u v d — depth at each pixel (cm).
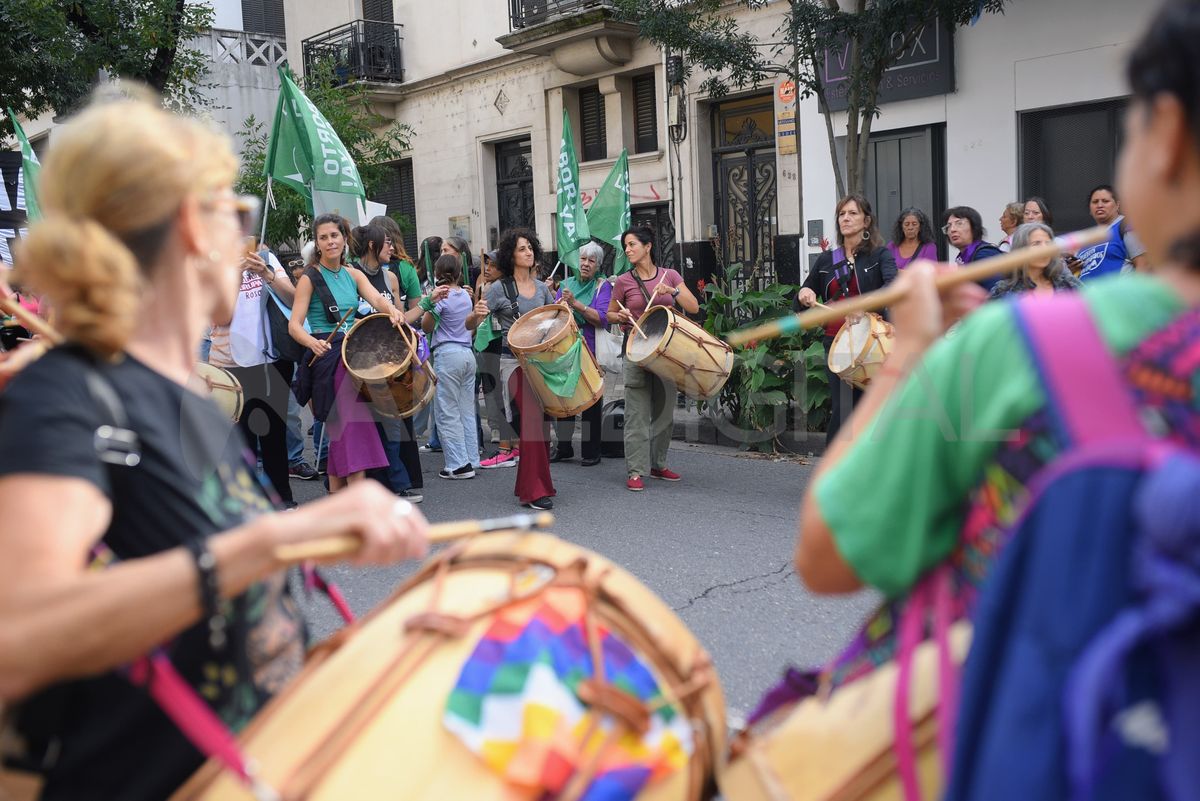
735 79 1057
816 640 416
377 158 1489
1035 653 94
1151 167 101
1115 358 98
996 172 1041
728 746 158
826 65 1128
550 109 1555
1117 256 652
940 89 1057
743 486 694
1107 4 941
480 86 1659
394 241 786
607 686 136
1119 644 89
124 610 115
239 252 146
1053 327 102
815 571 123
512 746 129
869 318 555
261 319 645
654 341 644
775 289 801
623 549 552
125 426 126
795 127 1229
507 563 156
